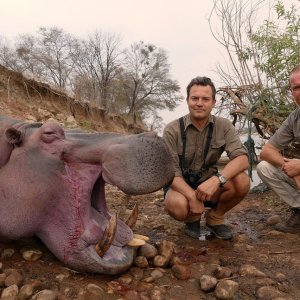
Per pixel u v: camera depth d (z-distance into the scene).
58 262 1.59
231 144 1.99
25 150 1.53
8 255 1.59
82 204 1.47
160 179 1.41
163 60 20.17
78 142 1.50
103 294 1.40
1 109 5.60
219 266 1.71
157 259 1.66
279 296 1.48
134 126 11.57
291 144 2.96
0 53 12.98
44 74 13.27
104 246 1.43
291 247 2.03
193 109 1.94
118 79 17.59
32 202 1.48
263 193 3.27
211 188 1.86
